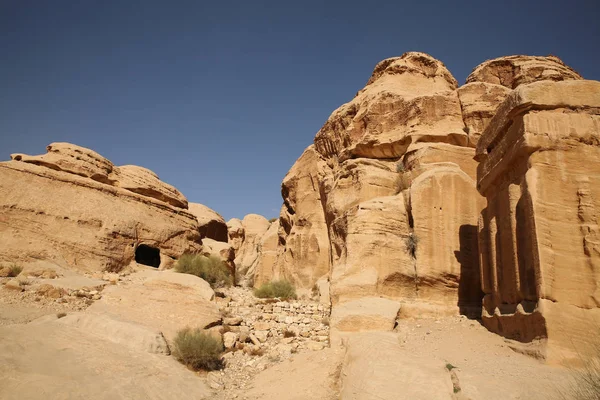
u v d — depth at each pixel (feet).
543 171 31.12
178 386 32.63
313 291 64.95
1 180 60.49
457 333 37.68
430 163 54.13
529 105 32.73
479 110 57.98
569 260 29.07
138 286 49.32
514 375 25.18
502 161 35.70
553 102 32.42
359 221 47.83
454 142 58.39
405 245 47.62
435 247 47.19
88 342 35.86
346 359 32.91
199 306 45.83
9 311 41.60
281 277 79.25
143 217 70.85
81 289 50.16
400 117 62.80
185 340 38.22
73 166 68.95
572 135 31.50
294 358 38.58
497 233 36.55
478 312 45.01
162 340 38.32
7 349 31.22
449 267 46.68
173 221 76.95
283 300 58.03
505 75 68.23
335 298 44.96
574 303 28.22
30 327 36.42
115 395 28.84
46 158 68.49
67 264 58.18
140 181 76.64
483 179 40.01
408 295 46.42
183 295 47.50
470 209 48.96
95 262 60.70
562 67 65.46
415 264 46.88
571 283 28.63
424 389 23.89
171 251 72.38
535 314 28.89
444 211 48.37
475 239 48.01
